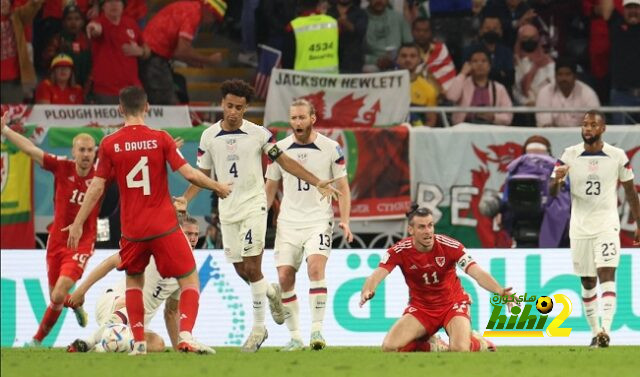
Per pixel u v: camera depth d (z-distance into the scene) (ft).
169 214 86.63
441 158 159.53
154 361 80.84
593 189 119.75
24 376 68.80
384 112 167.43
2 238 156.87
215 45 187.42
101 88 172.65
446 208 159.74
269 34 182.39
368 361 82.99
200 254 135.03
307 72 167.43
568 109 167.22
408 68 177.99
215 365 76.84
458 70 180.14
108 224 145.79
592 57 180.75
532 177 156.04
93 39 172.45
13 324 135.74
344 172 108.78
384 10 178.91
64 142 159.02
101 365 76.74
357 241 160.25
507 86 178.40
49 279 119.55
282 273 108.06
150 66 174.50
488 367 77.15
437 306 107.76
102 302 110.32
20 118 163.43
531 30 180.34
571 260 134.82
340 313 134.62
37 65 175.83
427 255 105.29
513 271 135.03
